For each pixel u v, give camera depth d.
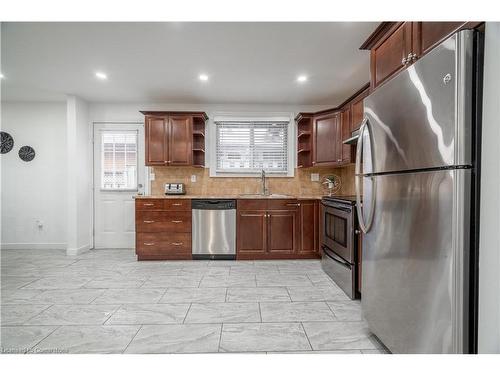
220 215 3.75
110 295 2.54
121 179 4.46
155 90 3.81
